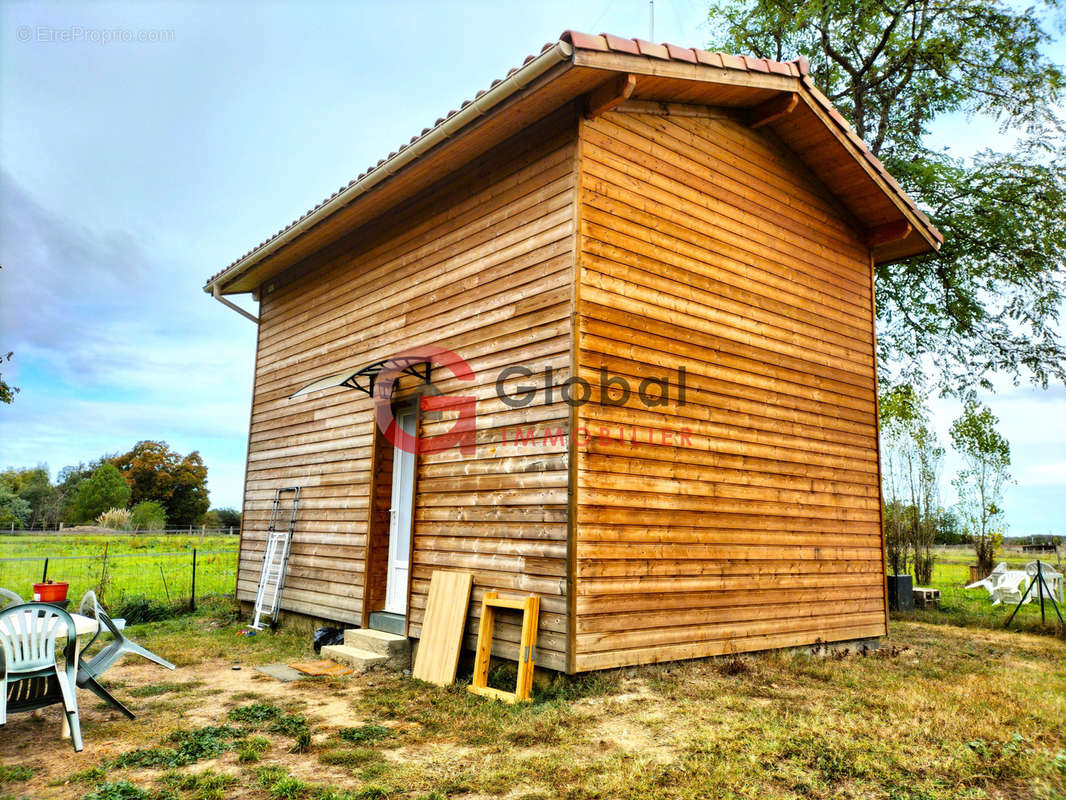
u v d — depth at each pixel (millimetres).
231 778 3635
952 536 18781
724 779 3545
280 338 10164
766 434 7020
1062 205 13781
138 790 3439
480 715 4770
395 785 3539
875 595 8133
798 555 7191
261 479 10156
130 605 10156
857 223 8703
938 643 8281
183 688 5824
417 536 6848
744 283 7012
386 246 8039
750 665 6121
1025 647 8055
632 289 5895
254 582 9852
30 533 30438
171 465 56281
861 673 6176
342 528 8203
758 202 7312
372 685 5898
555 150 5867
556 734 4293
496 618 5797
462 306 6727
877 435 8508
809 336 7719
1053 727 4594
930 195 14578
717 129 6965
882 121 15555
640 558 5645
